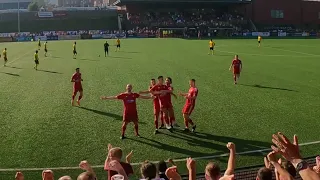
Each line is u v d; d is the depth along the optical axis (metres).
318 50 55.75
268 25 107.44
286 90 25.83
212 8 109.50
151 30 97.62
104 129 17.11
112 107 21.27
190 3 103.19
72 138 15.84
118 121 18.41
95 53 53.62
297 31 98.31
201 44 68.25
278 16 107.81
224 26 101.69
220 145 14.87
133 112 15.66
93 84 28.64
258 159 13.34
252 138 15.68
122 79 30.77
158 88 16.45
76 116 19.38
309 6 108.69
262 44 68.19
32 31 105.81
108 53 53.06
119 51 56.16
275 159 5.83
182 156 13.77
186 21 101.81
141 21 102.25
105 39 88.06
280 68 36.69
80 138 15.84
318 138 15.59
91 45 68.88
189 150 14.37
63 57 48.78
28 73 34.75
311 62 41.34
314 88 26.47
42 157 13.66
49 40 88.06
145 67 37.78
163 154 14.01
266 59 44.66
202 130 16.86
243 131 16.64
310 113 19.67
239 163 13.00
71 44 72.25
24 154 13.97
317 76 31.62
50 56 50.22
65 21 108.56
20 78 31.89
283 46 63.38
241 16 106.38
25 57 49.38
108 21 108.19
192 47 61.88
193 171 6.58
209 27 100.31
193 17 105.31
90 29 106.31
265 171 6.36
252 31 99.06
